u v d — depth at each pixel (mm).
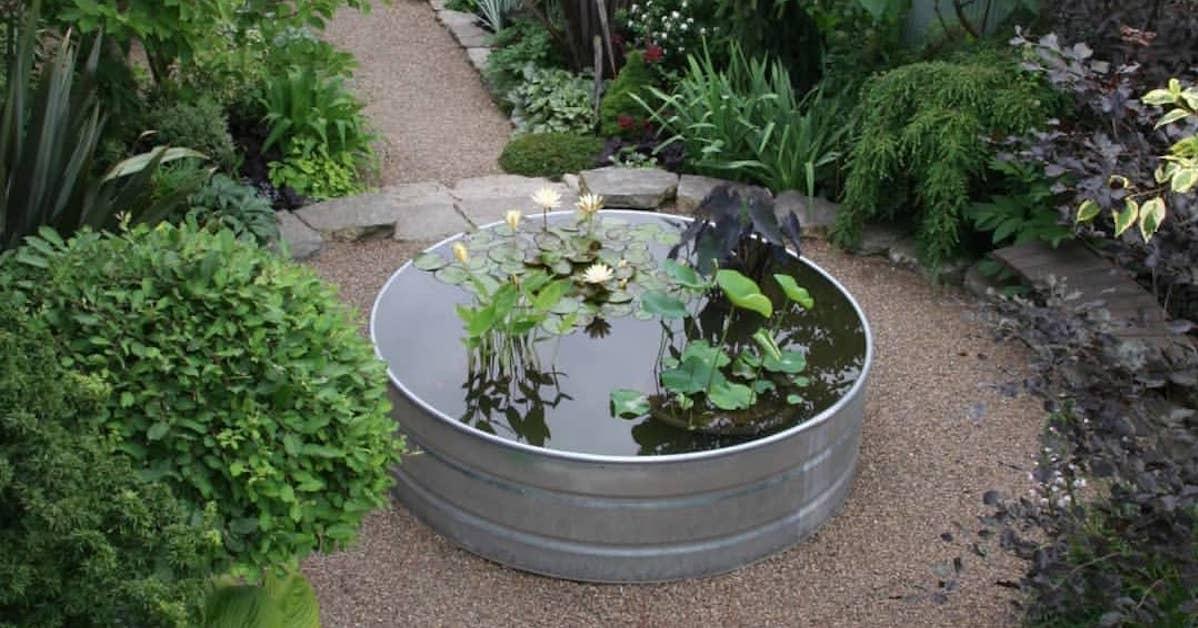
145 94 5109
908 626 3076
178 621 1927
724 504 3154
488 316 3359
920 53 5359
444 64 6926
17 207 3549
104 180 3766
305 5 5125
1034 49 4285
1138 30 4309
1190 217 3020
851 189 4738
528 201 5121
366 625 3045
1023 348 4230
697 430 3273
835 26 5508
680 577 3230
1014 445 3766
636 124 5664
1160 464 2441
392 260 4730
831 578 3248
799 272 4094
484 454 3121
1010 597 3156
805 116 5367
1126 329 3617
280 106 5270
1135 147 3535
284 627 2529
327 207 4980
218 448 2338
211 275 2449
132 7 4461
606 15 6184
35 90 3822
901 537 3396
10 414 1883
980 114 4535
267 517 2365
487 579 3223
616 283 3900
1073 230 4055
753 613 3127
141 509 1994
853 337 3742
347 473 2504
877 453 3744
